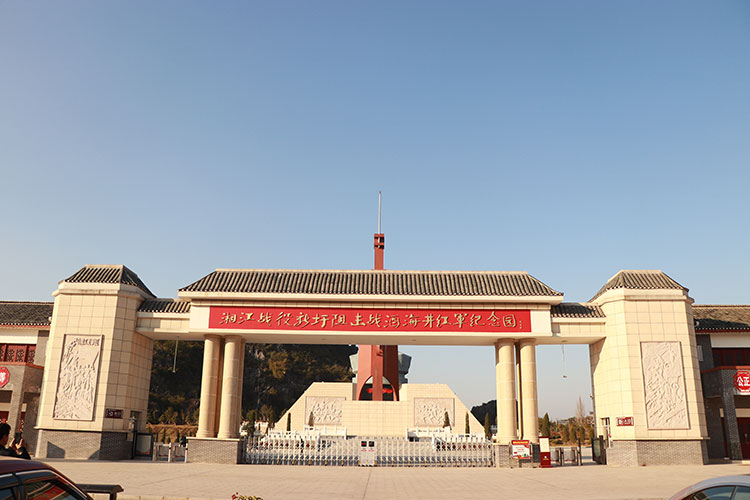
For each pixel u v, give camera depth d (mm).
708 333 31891
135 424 28219
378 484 17719
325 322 26609
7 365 29172
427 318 26703
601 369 27297
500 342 27141
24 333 33688
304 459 27203
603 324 26953
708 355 31781
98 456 25312
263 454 26828
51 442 25469
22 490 4758
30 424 31625
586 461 29938
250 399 94812
